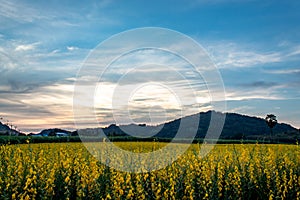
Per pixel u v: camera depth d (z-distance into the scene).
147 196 11.88
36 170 12.28
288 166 15.31
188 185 12.27
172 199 11.70
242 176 13.75
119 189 10.91
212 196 12.11
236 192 12.69
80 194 11.11
